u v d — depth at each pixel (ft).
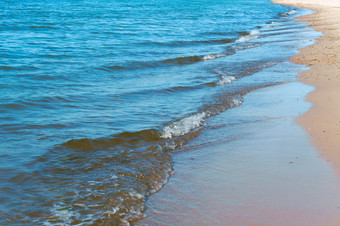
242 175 18.84
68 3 196.85
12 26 91.40
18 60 49.16
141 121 27.02
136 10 149.79
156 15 125.70
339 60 48.21
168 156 21.52
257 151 21.71
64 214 15.28
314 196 16.35
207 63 49.90
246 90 35.88
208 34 80.28
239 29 90.12
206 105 31.14
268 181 17.99
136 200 16.57
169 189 17.69
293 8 171.01
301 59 51.11
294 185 17.43
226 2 211.41
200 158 21.26
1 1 205.36
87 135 24.07
